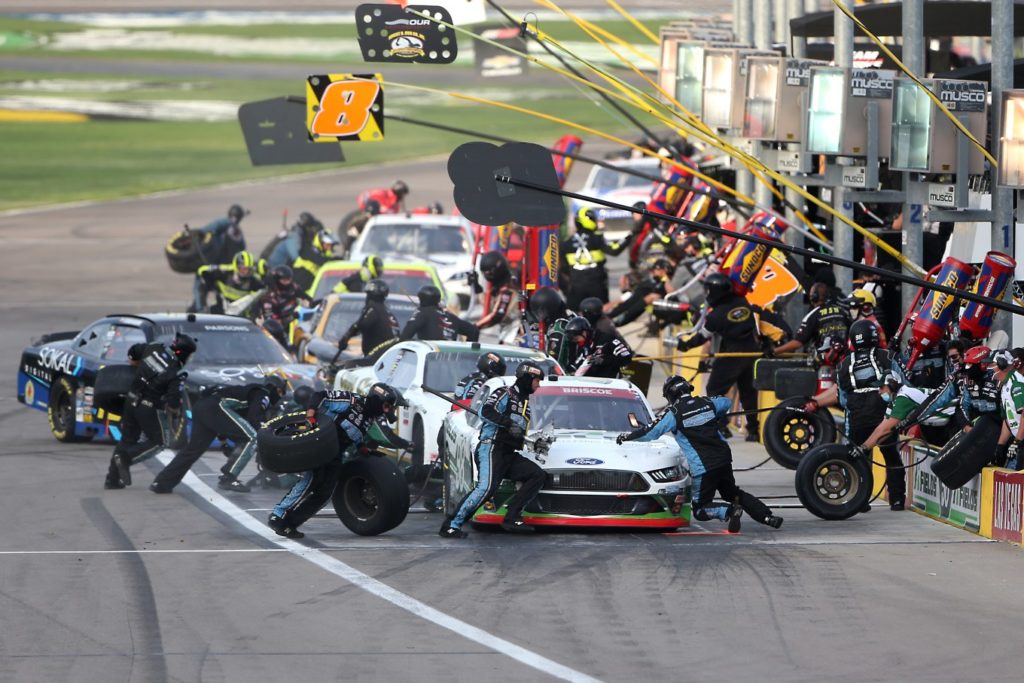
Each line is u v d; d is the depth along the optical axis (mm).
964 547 47344
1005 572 43406
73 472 60688
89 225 176125
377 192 124375
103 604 38719
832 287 65375
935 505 53000
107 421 66188
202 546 46594
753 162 63969
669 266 77500
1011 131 53750
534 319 69500
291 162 79438
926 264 73625
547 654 34125
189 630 36062
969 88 57094
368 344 72562
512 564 44312
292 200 194750
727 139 78312
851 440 54438
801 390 58562
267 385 61469
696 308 74000
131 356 56844
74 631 35938
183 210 187875
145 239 165000
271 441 47219
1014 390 47625
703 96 78062
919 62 63812
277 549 46344
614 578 42438
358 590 40594
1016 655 34250
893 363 54812
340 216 176750
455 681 31797
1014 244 58500
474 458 48438
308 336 80938
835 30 71375
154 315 70312
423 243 102312
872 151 64500
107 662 33156
